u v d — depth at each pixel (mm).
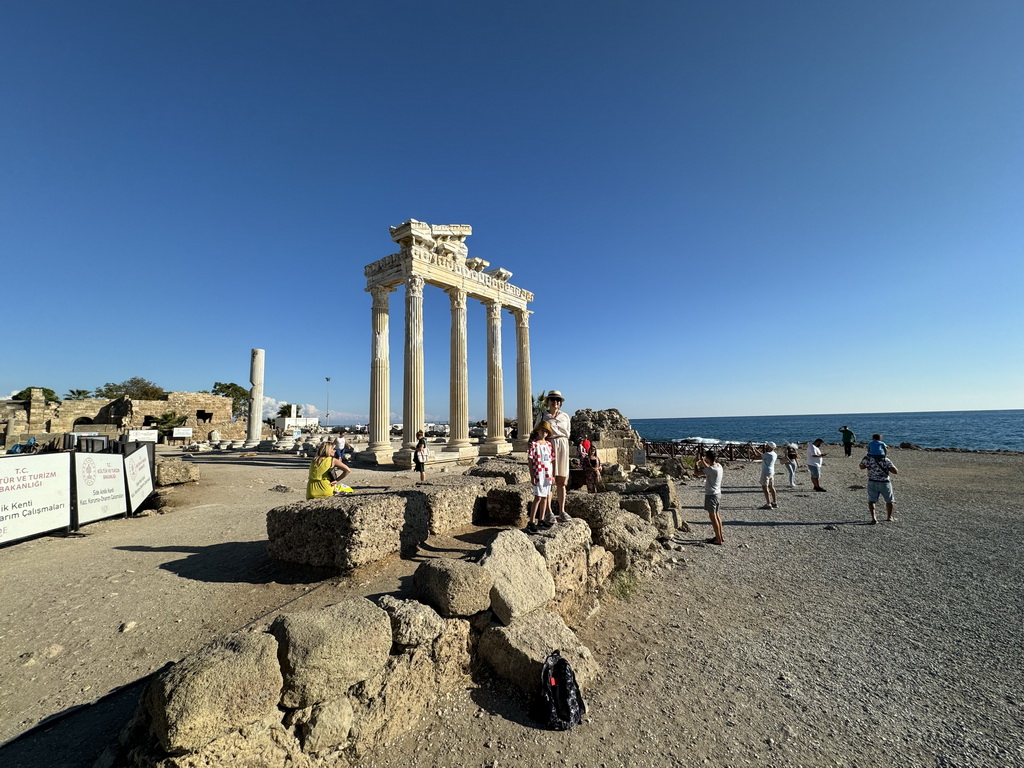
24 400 37562
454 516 6578
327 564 4980
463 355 20031
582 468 12023
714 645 5195
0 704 3123
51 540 7098
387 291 19672
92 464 8180
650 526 8609
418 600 4051
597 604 6035
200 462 19000
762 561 8352
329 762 2971
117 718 3000
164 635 3973
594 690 4188
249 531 7375
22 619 4285
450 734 3418
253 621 3963
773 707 4059
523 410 23812
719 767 3314
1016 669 4695
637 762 3305
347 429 55000
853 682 4477
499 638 4055
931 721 3896
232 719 2561
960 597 6617
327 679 2992
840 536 10078
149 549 6434
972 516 11930
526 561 4820
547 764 3225
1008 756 3455
